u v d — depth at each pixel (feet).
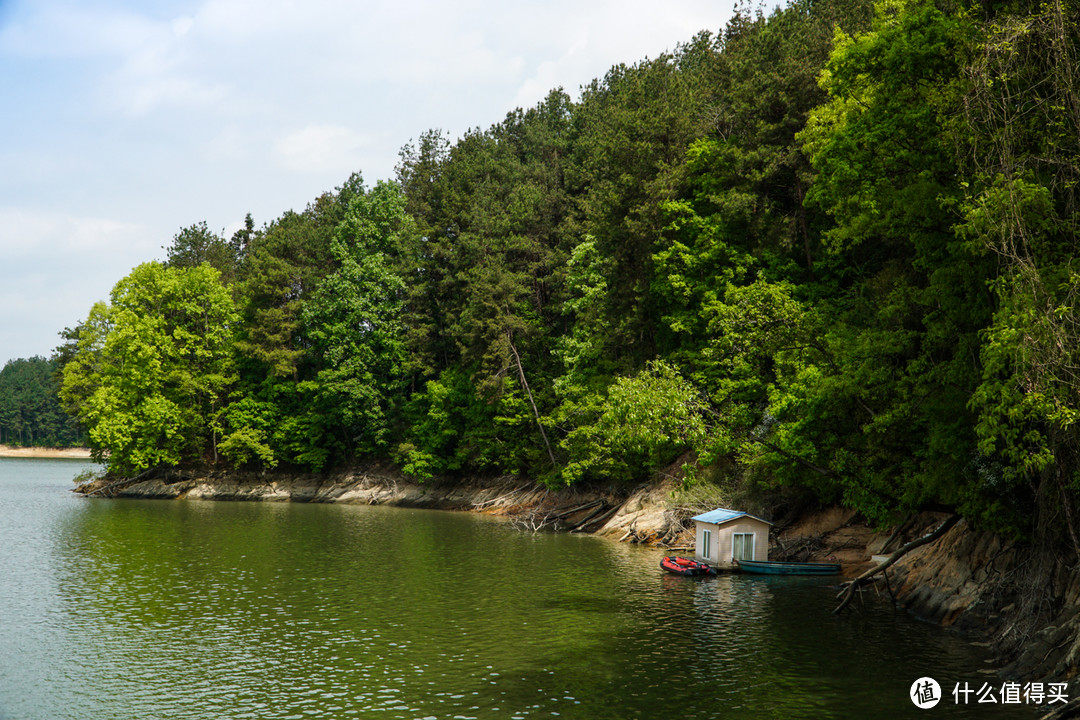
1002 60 66.54
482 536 182.60
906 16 85.10
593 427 184.44
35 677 75.82
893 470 99.40
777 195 173.06
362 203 303.27
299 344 312.09
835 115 108.58
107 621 97.45
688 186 185.57
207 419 305.53
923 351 92.07
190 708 67.56
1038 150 69.56
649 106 200.44
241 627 94.68
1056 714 61.36
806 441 107.55
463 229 284.82
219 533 183.32
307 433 291.17
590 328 211.41
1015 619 80.69
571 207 258.78
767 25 191.11
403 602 108.47
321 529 193.77
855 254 157.69
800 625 94.73
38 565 136.87
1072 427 68.13
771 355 112.88
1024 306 62.23
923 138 86.58
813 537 143.02
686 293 169.48
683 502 166.91
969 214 66.80
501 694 70.69
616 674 76.07
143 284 301.02
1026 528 86.22
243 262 386.93
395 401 284.20
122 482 300.81
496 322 232.73
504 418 232.32
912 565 110.32
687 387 106.42
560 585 120.67
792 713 65.57
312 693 71.15
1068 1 64.49
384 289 289.53
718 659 80.89
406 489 276.21
